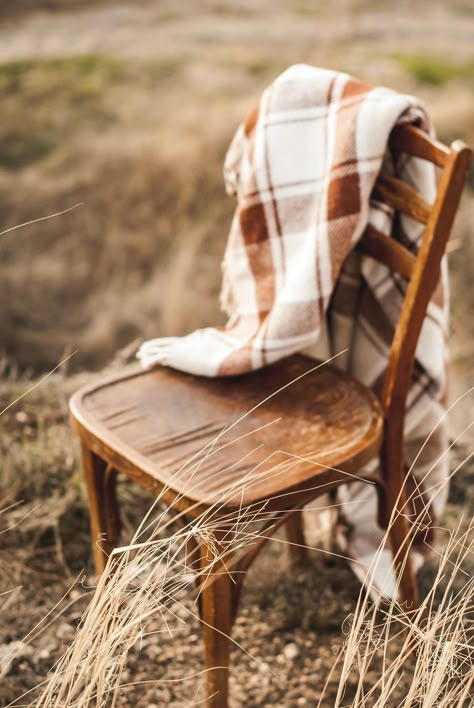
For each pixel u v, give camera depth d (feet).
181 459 4.43
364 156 4.88
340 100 5.16
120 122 22.53
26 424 7.82
